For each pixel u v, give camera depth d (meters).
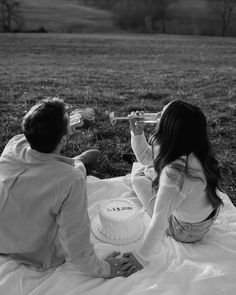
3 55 20.23
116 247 3.25
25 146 2.88
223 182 4.93
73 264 2.99
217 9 57.56
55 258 3.04
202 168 2.88
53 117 2.62
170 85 11.47
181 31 55.84
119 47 26.53
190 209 3.04
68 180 2.64
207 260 3.13
